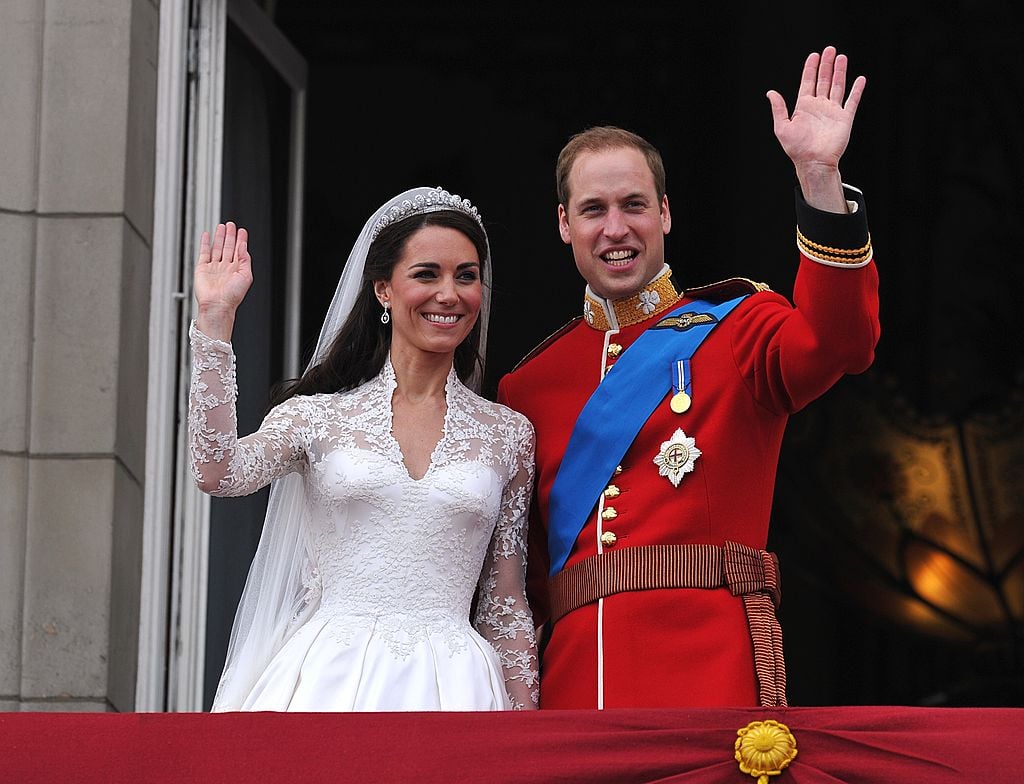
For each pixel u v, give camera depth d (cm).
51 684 1931
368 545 1517
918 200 4062
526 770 1229
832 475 4028
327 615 1510
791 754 1220
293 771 1235
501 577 1577
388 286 1616
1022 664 3959
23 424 1991
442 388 1600
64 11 2084
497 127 4056
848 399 4041
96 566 1958
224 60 2227
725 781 1223
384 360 1639
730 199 4031
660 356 1564
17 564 1958
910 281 4062
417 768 1233
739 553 1494
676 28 4028
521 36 4041
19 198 2039
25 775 1237
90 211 2039
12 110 2058
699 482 1505
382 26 4019
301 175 2606
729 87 4028
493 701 1484
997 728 1212
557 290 4025
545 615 1608
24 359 2005
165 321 2100
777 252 4003
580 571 1521
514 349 3997
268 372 2506
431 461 1551
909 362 4044
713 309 1582
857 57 4025
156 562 2045
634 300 1623
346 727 1251
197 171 2186
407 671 1470
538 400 1644
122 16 2084
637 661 1461
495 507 1561
